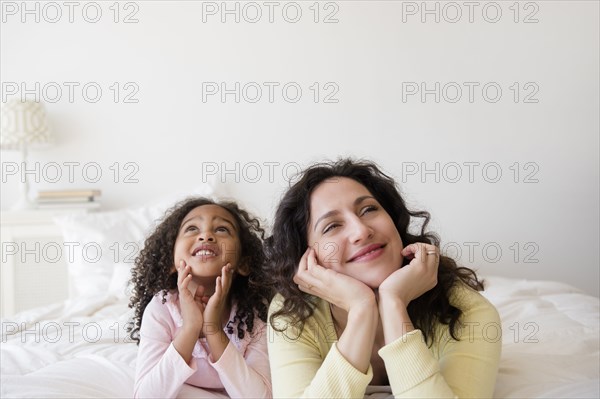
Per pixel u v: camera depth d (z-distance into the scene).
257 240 1.32
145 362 1.16
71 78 3.01
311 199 1.12
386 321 0.98
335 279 1.03
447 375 0.98
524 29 3.09
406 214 1.22
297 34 3.05
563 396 0.96
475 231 3.10
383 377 1.15
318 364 1.04
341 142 3.07
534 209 3.11
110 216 2.62
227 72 3.04
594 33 3.08
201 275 1.21
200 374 1.19
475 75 3.09
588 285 3.12
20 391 1.11
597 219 3.11
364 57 3.07
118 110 3.02
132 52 3.02
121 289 2.19
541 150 3.10
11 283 2.77
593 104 3.10
